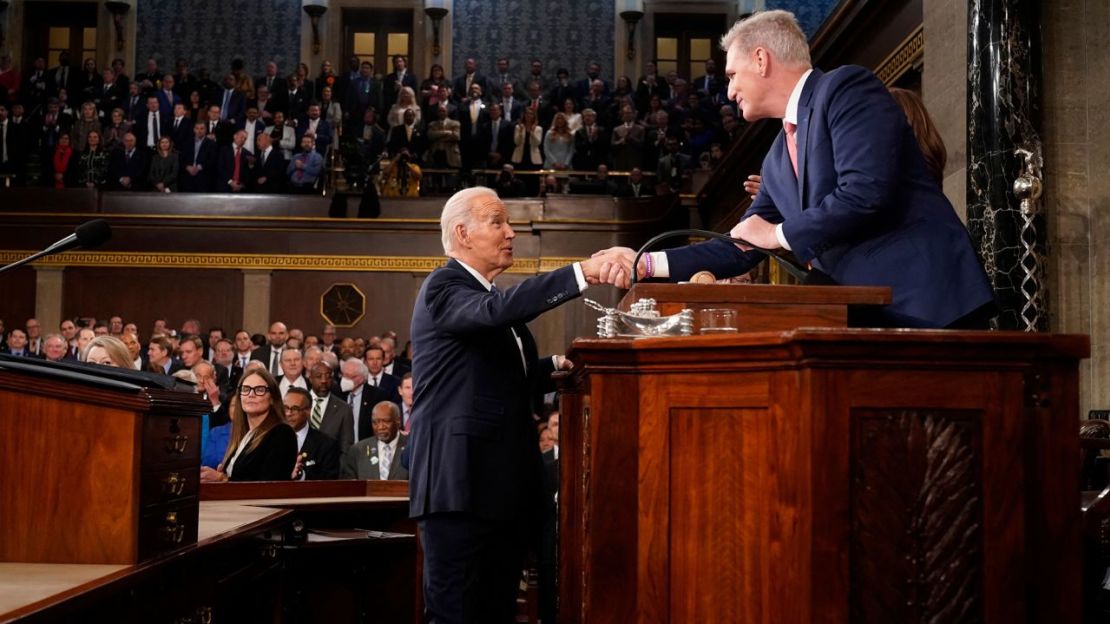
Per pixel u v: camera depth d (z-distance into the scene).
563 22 19.62
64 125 16.02
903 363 2.04
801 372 2.07
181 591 3.15
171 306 14.78
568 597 3.08
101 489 2.82
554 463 5.29
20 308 14.68
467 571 3.41
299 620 5.07
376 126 16.30
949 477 2.03
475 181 15.52
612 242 14.45
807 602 2.01
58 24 19.56
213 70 19.45
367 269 14.84
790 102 3.05
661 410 2.29
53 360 3.00
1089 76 5.74
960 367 2.05
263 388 5.61
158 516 2.97
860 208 2.68
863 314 2.72
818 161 2.90
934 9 6.74
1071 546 2.10
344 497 5.45
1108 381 5.59
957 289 2.72
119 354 4.66
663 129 16.06
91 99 17.11
